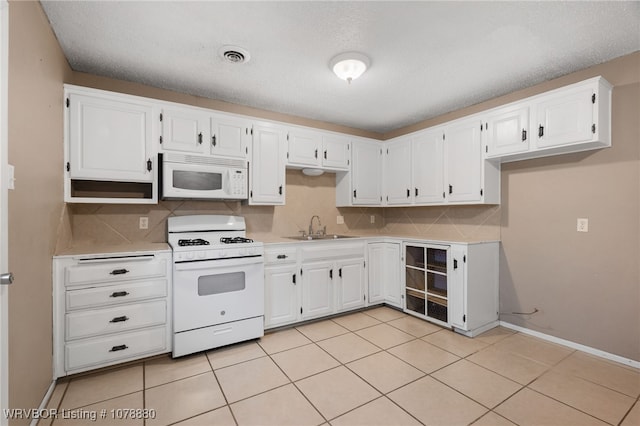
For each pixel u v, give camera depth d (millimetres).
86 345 1975
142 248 2305
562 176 2514
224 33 1918
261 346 2482
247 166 2879
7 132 1160
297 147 3229
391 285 3441
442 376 2006
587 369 2098
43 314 1685
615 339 2221
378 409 1673
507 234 2891
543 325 2627
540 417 1604
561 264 2518
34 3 1546
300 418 1602
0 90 1081
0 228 1068
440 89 2764
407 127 3898
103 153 2248
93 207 2518
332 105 3178
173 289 2242
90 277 1992
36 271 1573
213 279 2393
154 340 2191
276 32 1908
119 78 2549
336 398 1771
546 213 2615
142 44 2039
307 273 2975
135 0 1609
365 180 3754
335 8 1686
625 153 2174
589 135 2135
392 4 1656
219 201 3076
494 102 2967
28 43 1468
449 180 3094
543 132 2371
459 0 1624
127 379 1971
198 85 2686
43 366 1676
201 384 1916
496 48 2094
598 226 2309
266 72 2443
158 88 2732
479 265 2771
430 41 2010
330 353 2350
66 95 2129
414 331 2793
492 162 2873
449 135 3096
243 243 2561
